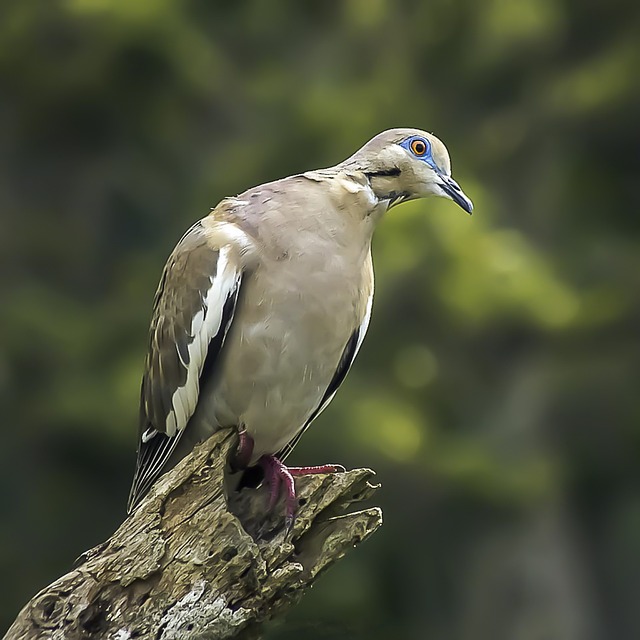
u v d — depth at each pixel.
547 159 15.98
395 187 7.42
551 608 15.16
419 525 14.69
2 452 14.16
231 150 14.91
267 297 6.86
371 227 7.23
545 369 15.26
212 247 6.99
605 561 16.47
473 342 14.99
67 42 14.55
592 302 14.66
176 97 15.22
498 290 13.53
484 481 13.80
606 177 16.31
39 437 14.09
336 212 7.00
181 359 7.18
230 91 15.59
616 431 15.84
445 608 15.09
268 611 6.38
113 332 14.26
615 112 15.55
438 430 14.29
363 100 14.82
